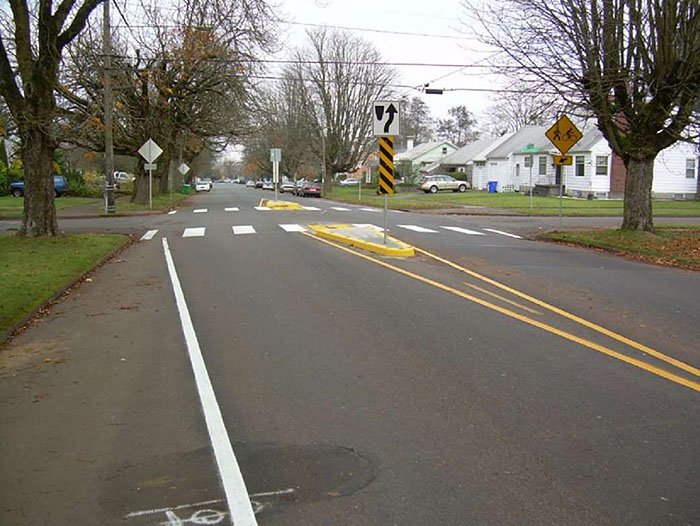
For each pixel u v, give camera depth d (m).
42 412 5.77
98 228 24.09
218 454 4.85
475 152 73.06
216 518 3.94
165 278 12.67
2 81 16.75
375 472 4.51
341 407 5.77
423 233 20.80
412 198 50.94
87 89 30.89
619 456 4.74
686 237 18.89
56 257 14.41
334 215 29.78
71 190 54.75
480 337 8.02
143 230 23.08
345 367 6.89
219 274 12.94
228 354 7.43
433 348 7.55
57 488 4.37
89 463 4.75
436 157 99.38
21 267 12.98
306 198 58.44
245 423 5.45
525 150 54.94
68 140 31.44
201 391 6.23
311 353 7.41
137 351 7.64
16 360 7.36
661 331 8.37
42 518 3.98
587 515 3.94
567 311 9.50
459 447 4.91
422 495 4.19
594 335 8.15
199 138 46.69
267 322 8.91
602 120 18.95
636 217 19.34
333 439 5.09
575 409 5.66
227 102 37.38
